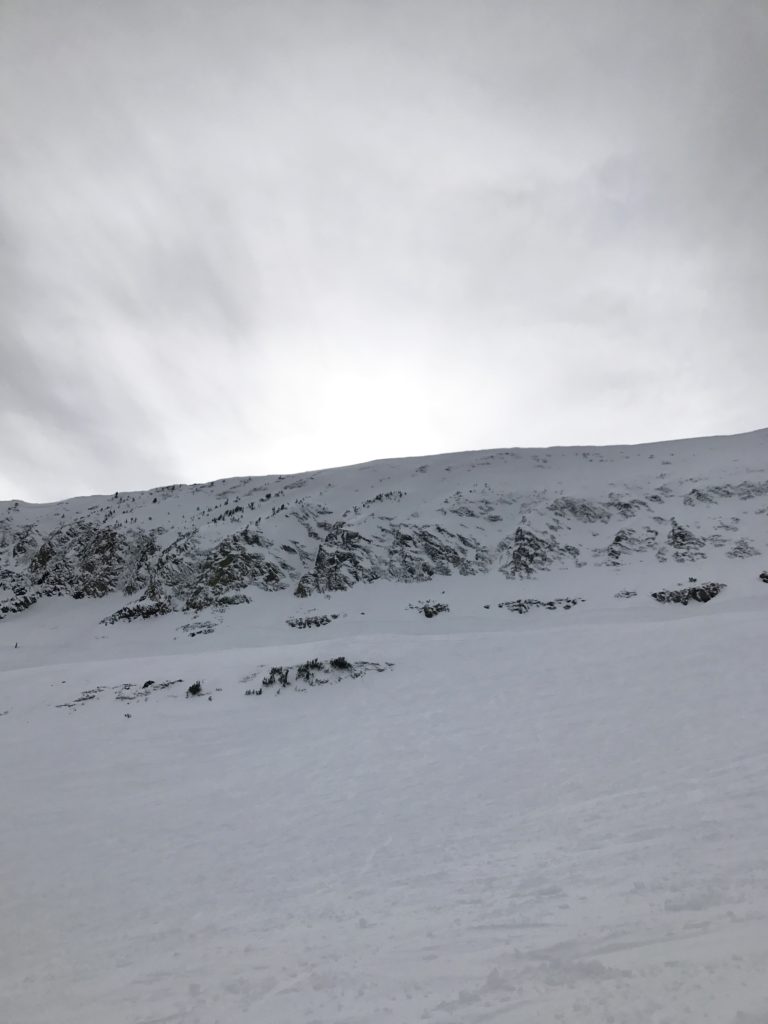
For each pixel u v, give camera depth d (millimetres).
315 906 8117
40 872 10656
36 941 8023
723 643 22609
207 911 8484
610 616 45031
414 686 24203
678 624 26859
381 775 14953
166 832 12461
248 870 9992
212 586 64250
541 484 84250
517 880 7805
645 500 72500
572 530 68500
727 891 6270
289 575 67000
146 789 15727
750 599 43188
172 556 70562
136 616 62594
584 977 4965
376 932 6879
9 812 14250
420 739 17703
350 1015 5090
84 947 7715
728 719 15039
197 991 6098
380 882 8672
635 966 4980
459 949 6008
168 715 23906
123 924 8352
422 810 12031
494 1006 4773
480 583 60844
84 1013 5945
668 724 15406
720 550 56219
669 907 6113
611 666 22281
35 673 32500
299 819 12469
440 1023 4648
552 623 45438
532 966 5340
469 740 16891
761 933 5145
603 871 7547
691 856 7543
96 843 12039
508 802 11742
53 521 102000
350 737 18938
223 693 26516
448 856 9367
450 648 29000
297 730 20609
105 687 28891
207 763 17828
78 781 16609
